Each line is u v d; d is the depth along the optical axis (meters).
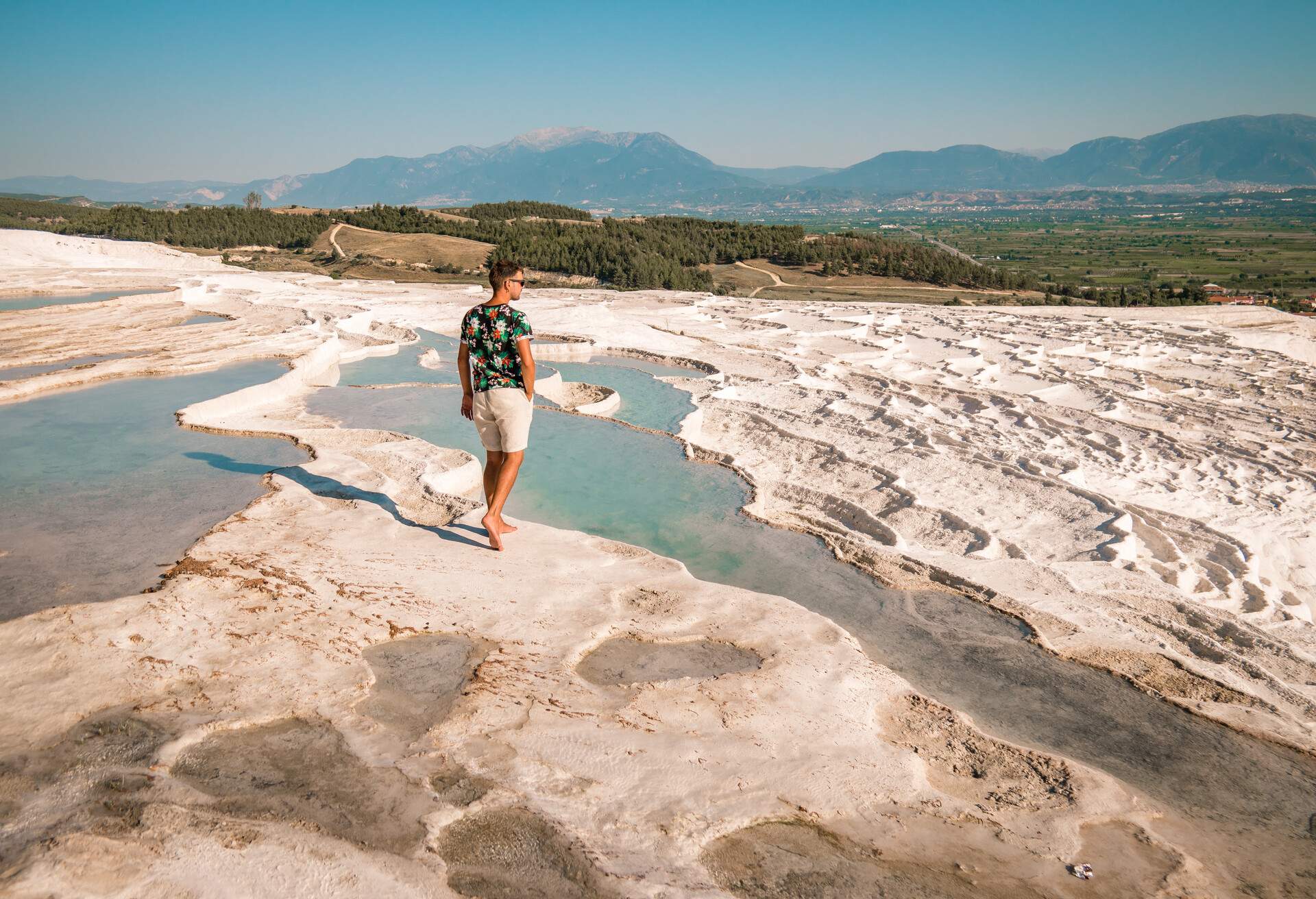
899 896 3.10
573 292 39.31
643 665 4.79
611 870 3.08
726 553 7.61
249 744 3.72
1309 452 18.50
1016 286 110.38
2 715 3.83
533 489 9.35
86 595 5.22
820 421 15.65
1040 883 3.29
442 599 5.45
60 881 2.77
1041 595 6.98
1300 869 3.57
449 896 2.89
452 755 3.73
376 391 13.90
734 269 112.88
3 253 37.44
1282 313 48.78
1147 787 4.17
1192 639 6.64
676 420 14.77
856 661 5.07
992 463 13.55
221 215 102.31
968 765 4.16
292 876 2.90
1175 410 22.58
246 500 7.32
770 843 3.35
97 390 12.85
